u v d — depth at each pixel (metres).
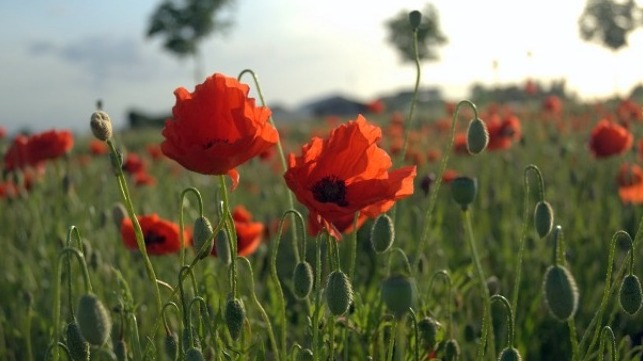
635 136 2.40
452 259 1.24
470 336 0.91
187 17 11.90
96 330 0.58
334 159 0.66
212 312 0.87
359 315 0.86
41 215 1.44
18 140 1.36
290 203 0.83
